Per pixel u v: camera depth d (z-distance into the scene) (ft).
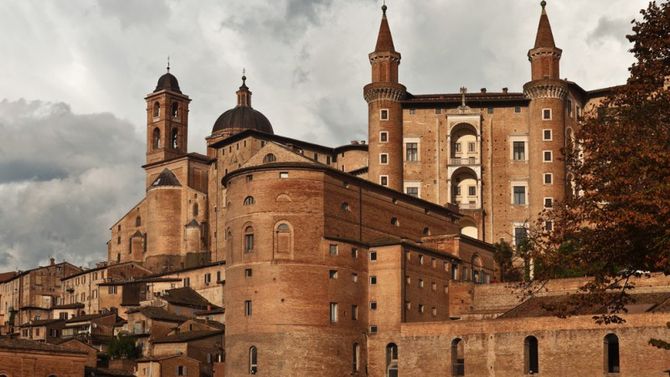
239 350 405.39
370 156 558.15
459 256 461.78
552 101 547.49
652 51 185.47
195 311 524.52
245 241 412.36
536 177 544.62
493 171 555.28
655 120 185.16
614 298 186.19
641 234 174.91
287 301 400.47
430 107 562.66
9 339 382.42
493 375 359.05
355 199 433.89
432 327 376.48
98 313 577.84
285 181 411.34
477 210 545.44
